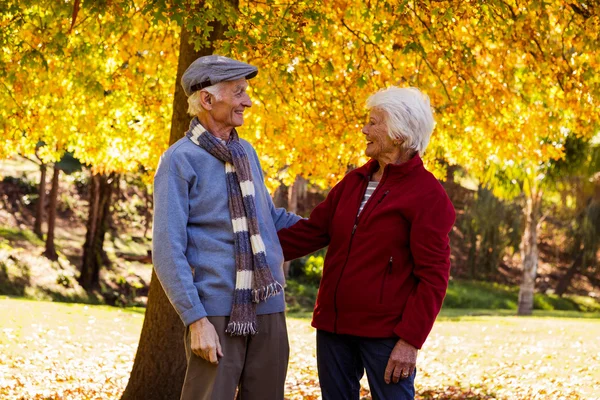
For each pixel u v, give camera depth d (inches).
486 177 628.7
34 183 1040.2
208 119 111.6
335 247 119.5
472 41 254.7
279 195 933.8
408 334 110.3
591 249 1079.0
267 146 267.4
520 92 262.4
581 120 257.3
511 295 1105.4
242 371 110.7
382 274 113.9
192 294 103.1
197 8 181.0
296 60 232.7
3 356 312.0
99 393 264.8
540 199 773.3
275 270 112.1
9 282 754.8
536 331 501.7
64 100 287.6
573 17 226.1
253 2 212.8
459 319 613.3
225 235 107.5
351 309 115.1
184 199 106.3
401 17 207.2
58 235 960.9
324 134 248.2
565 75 240.5
